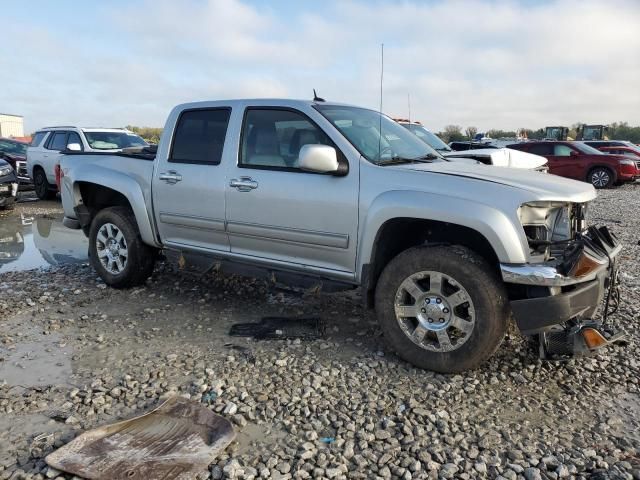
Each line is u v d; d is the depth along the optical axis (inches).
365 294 161.5
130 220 224.1
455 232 160.2
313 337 179.2
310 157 155.6
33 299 217.8
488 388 145.1
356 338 178.7
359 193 159.3
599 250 144.6
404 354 156.1
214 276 247.6
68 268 269.9
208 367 156.9
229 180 187.2
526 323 139.1
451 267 145.2
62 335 181.6
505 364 158.2
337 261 168.2
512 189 141.3
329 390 143.6
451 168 162.9
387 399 138.6
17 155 644.7
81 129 515.5
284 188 173.5
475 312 143.8
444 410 133.6
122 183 218.5
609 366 157.9
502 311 143.3
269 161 180.9
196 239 204.1
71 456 112.0
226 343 174.4
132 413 132.6
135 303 213.8
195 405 132.2
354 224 161.0
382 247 161.9
